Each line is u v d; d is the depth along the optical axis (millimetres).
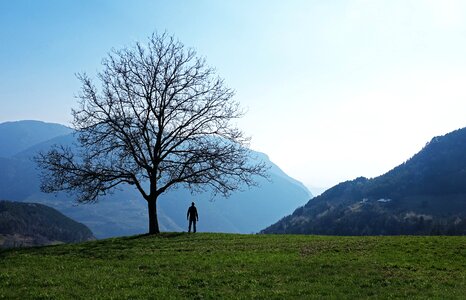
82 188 41000
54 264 24234
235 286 19359
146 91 42844
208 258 26141
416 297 17703
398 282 20422
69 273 21750
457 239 32562
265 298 17438
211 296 17656
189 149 43438
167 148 44188
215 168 41938
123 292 17922
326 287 19234
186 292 18297
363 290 18922
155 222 42312
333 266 23672
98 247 31906
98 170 41469
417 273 22312
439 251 28031
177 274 21672
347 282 20281
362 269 23016
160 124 43281
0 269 22531
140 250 29969
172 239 36750
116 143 41750
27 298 17078
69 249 30922
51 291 18047
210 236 38938
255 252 28578
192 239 36594
